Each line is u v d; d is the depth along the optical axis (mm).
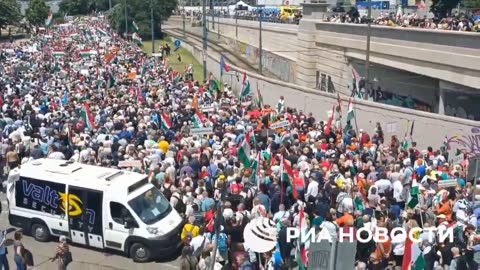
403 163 20750
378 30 40688
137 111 28781
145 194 17953
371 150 23531
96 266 17281
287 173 18031
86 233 18016
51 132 24594
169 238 17453
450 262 14477
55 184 18141
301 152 21922
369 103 31969
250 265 14547
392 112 30672
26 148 23391
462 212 16547
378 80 42969
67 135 23422
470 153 23125
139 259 17547
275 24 70750
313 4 50969
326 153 22203
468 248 14656
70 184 17938
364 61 43781
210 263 14789
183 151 21172
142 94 35781
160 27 111125
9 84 39562
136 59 59500
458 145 27438
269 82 40875
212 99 34812
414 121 29625
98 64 54031
